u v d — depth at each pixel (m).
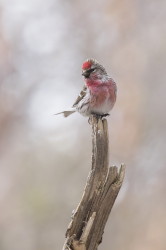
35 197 16.08
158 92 15.55
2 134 17.11
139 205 14.79
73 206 15.75
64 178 16.08
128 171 15.22
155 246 14.06
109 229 14.76
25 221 16.16
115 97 10.92
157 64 15.80
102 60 16.62
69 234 7.93
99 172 8.05
